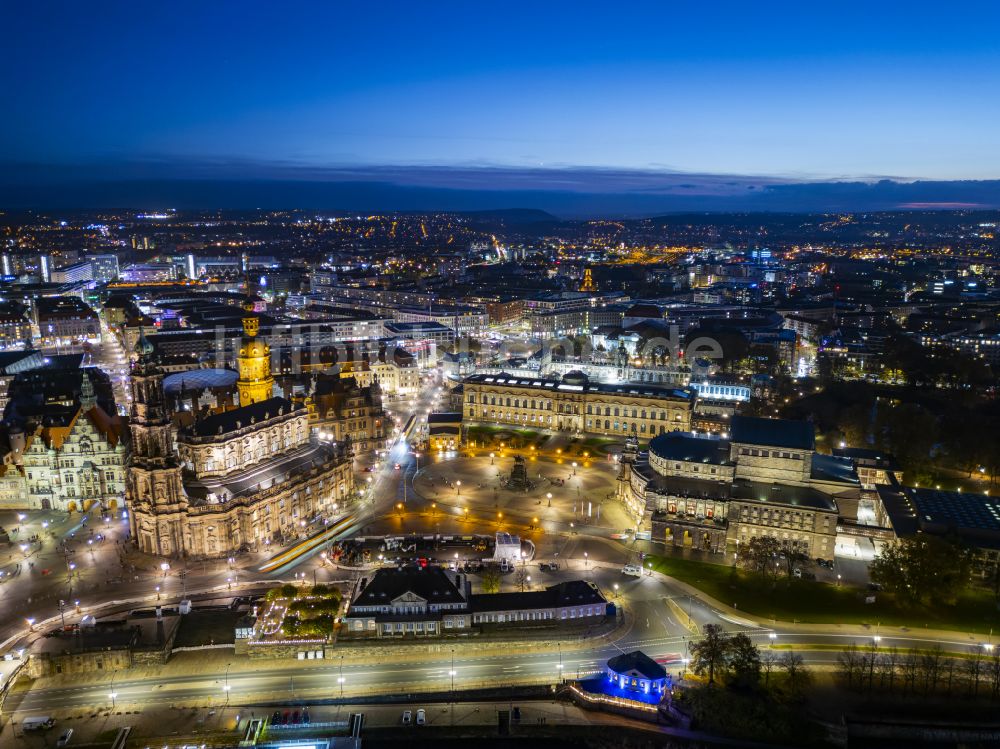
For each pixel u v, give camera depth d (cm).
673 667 13350
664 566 17138
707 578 16562
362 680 12975
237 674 13100
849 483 18625
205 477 18162
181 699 12412
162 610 14825
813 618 14900
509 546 17162
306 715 11919
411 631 14088
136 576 16412
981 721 11994
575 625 14488
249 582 16188
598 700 12412
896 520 17962
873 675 12912
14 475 19950
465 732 11750
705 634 14300
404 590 14338
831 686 12788
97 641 13300
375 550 17762
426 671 13238
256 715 11969
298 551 17812
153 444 16775
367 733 11675
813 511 17375
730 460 19462
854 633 14375
